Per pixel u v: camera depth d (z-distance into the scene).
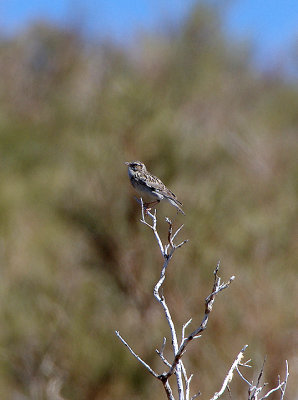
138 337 12.85
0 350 12.66
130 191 14.45
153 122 14.86
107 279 13.93
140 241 14.09
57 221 14.70
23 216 15.08
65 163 15.84
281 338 12.75
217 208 14.04
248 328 12.91
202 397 12.23
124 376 12.27
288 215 14.42
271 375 12.45
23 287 13.55
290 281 13.35
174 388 12.20
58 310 13.10
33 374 12.50
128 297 13.60
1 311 12.98
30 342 12.78
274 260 13.80
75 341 12.53
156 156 14.59
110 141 14.87
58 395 12.30
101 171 14.64
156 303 13.52
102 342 12.59
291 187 15.29
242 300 13.11
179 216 14.00
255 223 14.02
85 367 12.28
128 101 15.20
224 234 13.84
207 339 12.80
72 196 14.74
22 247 14.36
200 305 13.33
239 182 15.11
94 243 14.22
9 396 12.49
